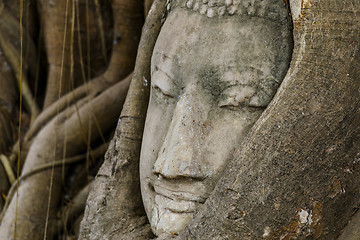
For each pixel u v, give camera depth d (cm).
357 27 257
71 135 532
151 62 317
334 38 255
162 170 283
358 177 263
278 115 254
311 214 257
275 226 254
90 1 572
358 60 255
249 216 253
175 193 285
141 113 344
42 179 526
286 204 253
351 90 254
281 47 277
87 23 570
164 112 304
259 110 280
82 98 541
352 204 265
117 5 525
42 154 530
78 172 546
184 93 289
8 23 612
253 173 253
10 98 610
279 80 276
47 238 521
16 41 613
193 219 263
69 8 571
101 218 331
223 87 283
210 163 281
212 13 290
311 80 253
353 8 258
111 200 334
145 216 336
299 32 259
